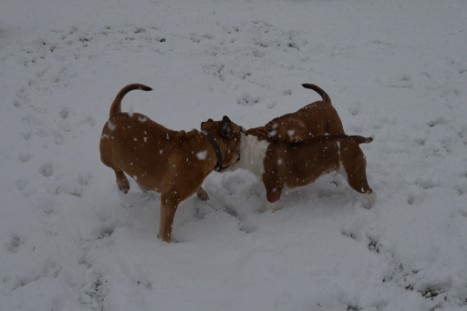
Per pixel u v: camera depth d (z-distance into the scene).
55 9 6.43
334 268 2.69
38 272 2.69
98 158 3.51
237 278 2.67
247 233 2.97
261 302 2.54
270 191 3.03
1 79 4.48
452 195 3.14
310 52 5.11
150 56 4.89
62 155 3.53
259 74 4.64
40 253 2.77
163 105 4.14
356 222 2.96
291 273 2.67
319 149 2.98
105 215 3.06
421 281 2.64
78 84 4.43
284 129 3.15
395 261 2.75
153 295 2.58
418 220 2.96
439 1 6.87
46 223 2.96
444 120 3.90
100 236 2.96
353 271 2.67
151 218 3.06
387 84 4.45
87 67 4.69
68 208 3.06
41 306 2.52
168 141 2.82
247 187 3.29
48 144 3.63
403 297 2.57
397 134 3.74
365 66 4.77
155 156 2.82
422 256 2.76
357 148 2.98
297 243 2.85
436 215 2.99
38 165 3.42
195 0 6.94
